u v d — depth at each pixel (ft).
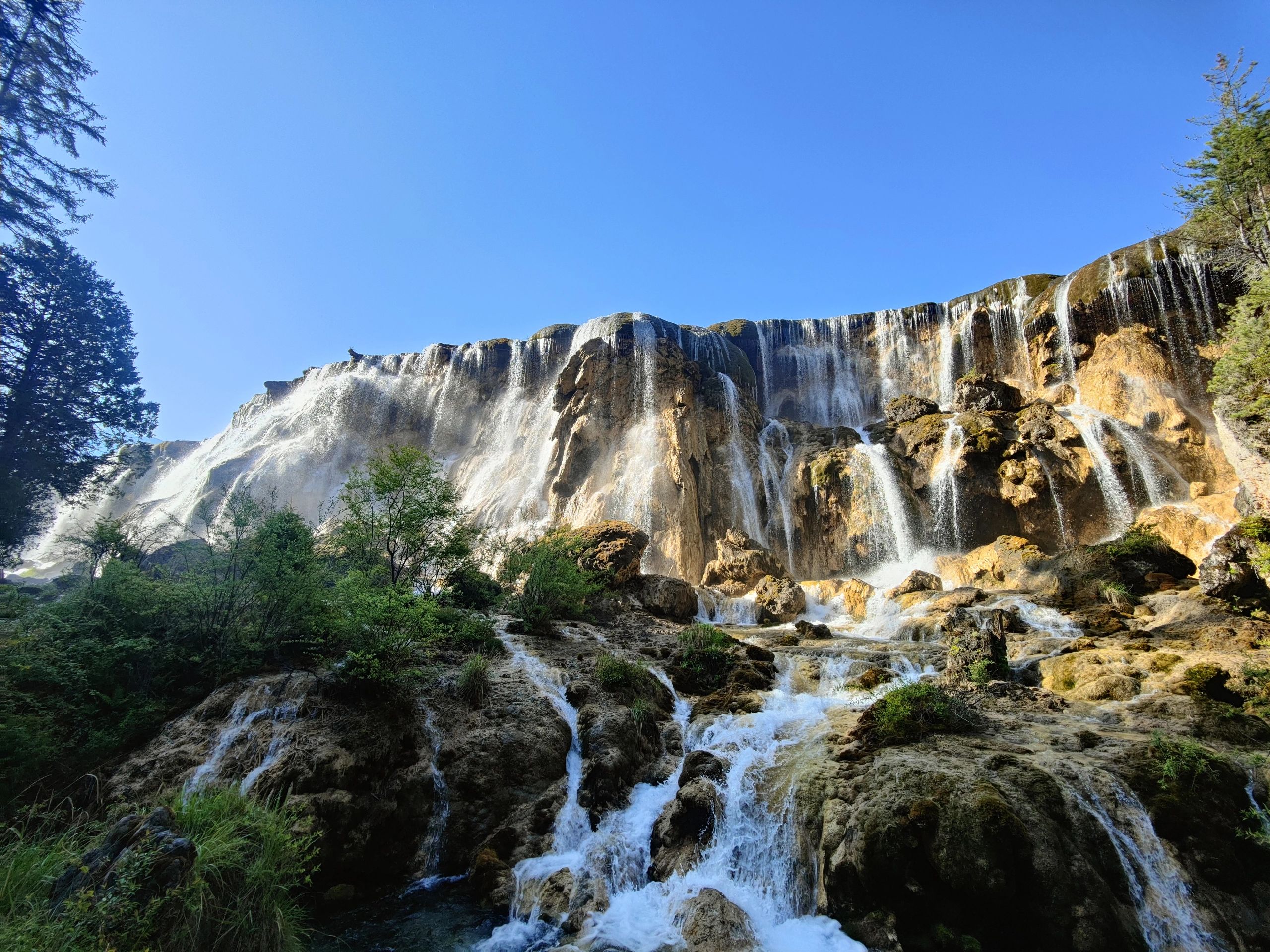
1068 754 31.63
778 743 38.32
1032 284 126.52
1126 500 89.56
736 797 33.86
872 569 98.73
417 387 154.81
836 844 28.32
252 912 21.97
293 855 24.80
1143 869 26.18
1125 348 102.94
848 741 36.45
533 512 112.98
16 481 68.85
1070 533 91.81
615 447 113.91
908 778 29.76
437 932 28.60
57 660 36.88
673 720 44.73
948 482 99.25
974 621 50.49
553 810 35.60
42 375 72.59
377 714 37.86
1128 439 92.73
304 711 37.37
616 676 44.70
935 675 47.24
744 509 109.50
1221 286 99.86
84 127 61.21
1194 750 29.94
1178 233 97.76
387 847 33.14
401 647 40.16
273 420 160.04
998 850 25.40
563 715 41.45
